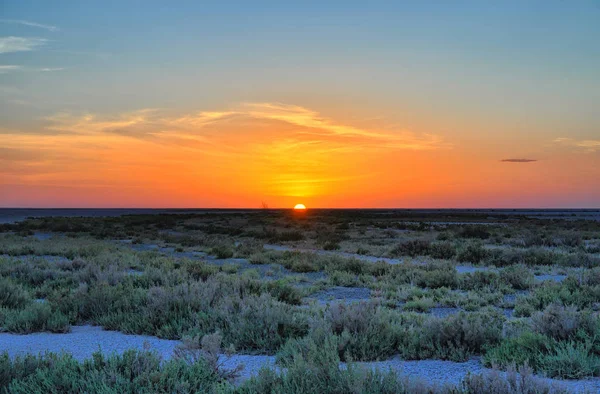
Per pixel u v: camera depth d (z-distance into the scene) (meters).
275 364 6.95
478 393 4.98
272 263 23.70
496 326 8.63
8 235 40.19
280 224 63.00
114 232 46.12
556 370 6.27
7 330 9.72
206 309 10.24
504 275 16.72
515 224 61.66
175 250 30.58
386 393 5.05
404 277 17.80
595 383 5.82
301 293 14.59
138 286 14.52
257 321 8.78
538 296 13.38
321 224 61.91
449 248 26.09
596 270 16.91
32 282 16.12
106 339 8.85
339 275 18.30
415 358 7.50
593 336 7.36
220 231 49.50
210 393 5.41
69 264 19.70
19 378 5.81
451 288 16.42
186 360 6.47
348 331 7.95
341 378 5.25
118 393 5.36
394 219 83.69
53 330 9.62
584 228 51.53
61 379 5.64
